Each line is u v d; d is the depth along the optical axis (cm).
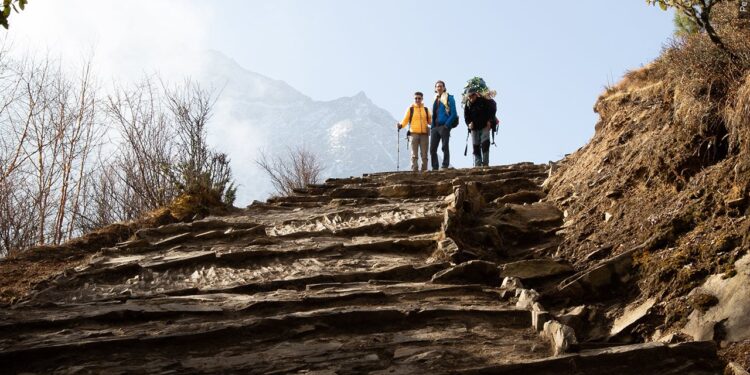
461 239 709
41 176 1130
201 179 1034
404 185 977
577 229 695
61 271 696
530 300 537
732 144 590
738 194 543
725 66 631
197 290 604
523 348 461
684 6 638
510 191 886
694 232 552
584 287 564
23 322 504
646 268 554
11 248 1052
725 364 416
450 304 545
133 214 1165
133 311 525
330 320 504
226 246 749
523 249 706
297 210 951
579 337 502
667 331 472
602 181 748
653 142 697
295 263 682
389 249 717
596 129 897
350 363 436
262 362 440
